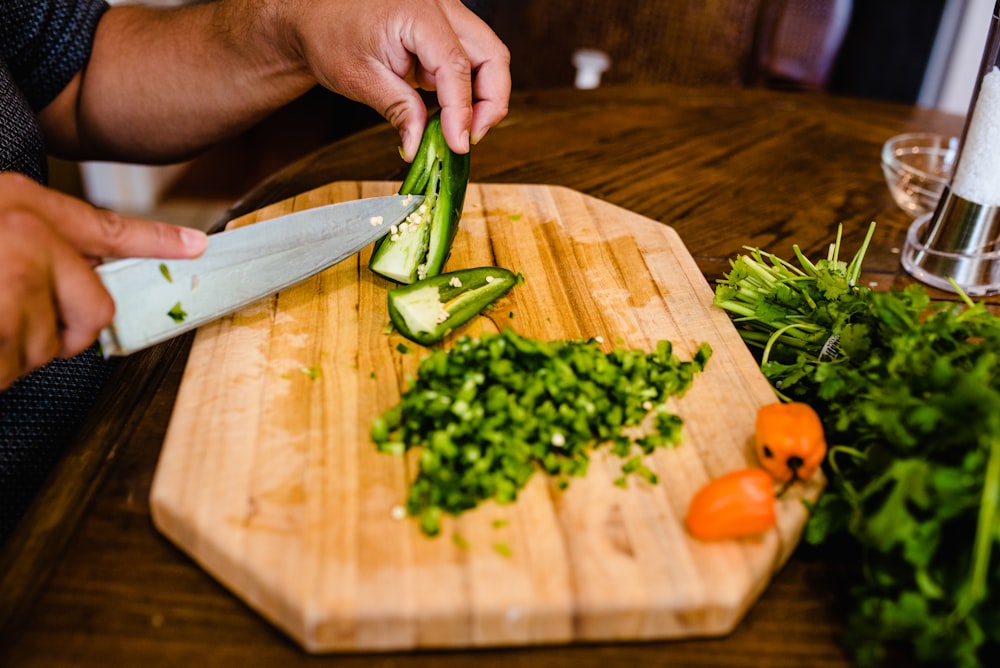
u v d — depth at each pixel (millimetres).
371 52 1206
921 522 777
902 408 800
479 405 913
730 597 786
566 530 839
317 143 2930
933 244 1366
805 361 1048
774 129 1854
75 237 844
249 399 979
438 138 1224
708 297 1214
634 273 1261
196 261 1002
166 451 897
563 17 2955
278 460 897
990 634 734
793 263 1402
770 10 2734
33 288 779
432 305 1098
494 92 1261
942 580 762
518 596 773
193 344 1060
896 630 749
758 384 1044
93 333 876
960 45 3172
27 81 1431
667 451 939
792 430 870
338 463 899
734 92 2008
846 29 2986
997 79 1218
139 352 1107
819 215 1543
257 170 3008
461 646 789
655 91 1987
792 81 2861
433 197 1225
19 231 776
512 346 968
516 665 782
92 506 885
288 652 776
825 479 913
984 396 735
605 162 1669
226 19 1418
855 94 3365
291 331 1099
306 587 766
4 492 1039
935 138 1699
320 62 1280
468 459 869
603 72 2984
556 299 1196
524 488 880
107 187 2822
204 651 765
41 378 1105
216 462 890
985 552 698
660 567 807
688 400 1016
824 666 790
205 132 1560
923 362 860
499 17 2969
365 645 775
